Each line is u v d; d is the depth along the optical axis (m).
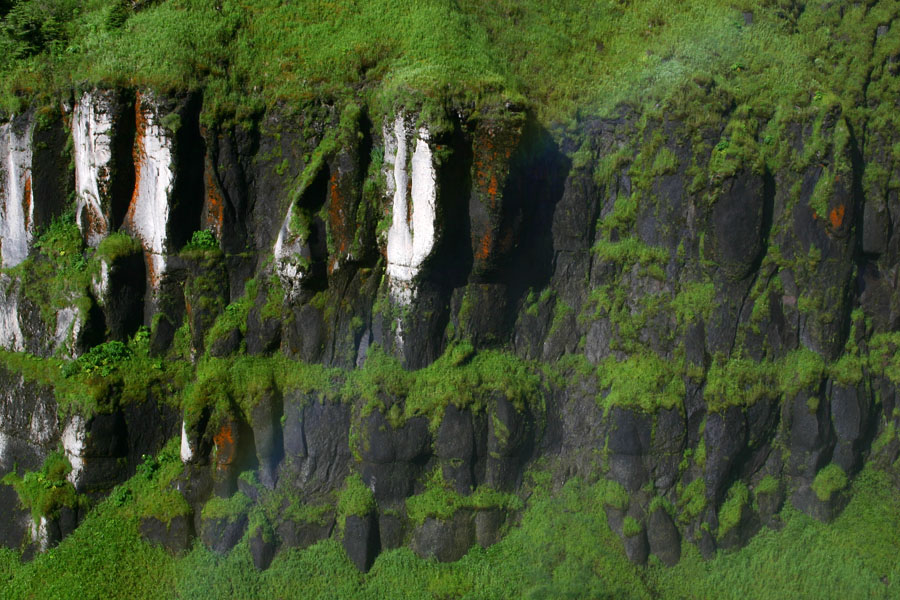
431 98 13.95
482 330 15.53
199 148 15.06
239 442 15.09
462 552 14.99
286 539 15.01
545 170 15.73
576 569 14.62
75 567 14.71
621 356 15.80
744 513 15.56
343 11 15.85
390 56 15.23
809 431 15.80
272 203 15.52
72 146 15.65
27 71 15.57
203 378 15.09
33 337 15.95
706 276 15.73
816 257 15.95
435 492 15.13
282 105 15.14
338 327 15.34
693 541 15.41
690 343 15.57
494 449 15.20
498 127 14.30
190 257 15.32
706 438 15.47
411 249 14.59
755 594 15.01
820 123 15.79
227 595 14.44
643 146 15.77
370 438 14.86
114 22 15.73
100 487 15.36
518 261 15.72
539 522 15.23
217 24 15.43
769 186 15.80
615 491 15.30
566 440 15.95
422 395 15.05
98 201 15.25
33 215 15.80
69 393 15.21
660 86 15.77
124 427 15.39
